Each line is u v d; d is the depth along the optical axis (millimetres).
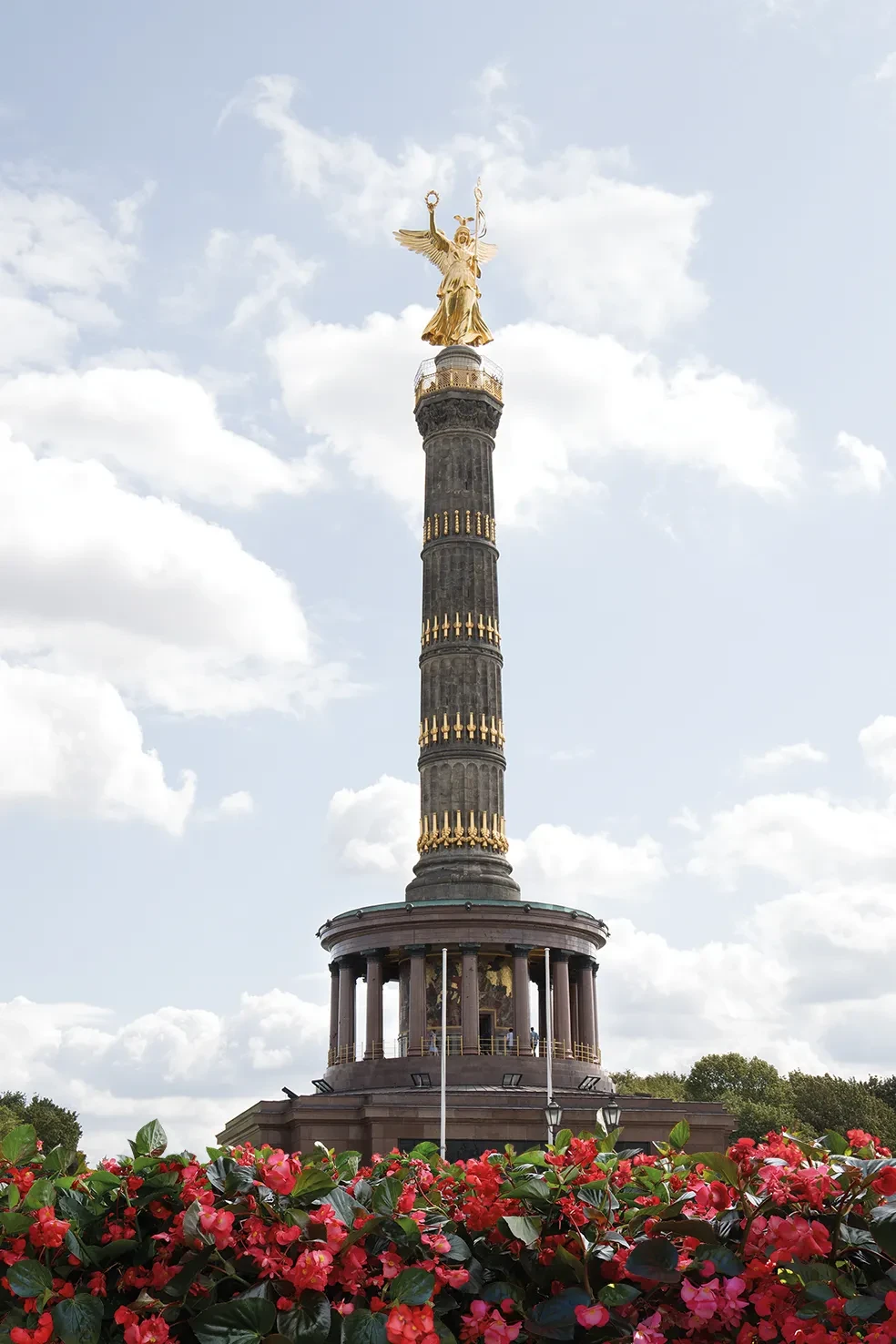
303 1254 11102
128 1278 11688
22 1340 10859
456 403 91562
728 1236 11828
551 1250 11906
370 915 79938
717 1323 11266
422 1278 11125
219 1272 11656
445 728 85500
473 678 86438
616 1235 11680
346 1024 81250
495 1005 79562
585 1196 12102
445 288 96875
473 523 89812
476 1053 75875
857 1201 11625
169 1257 11734
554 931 80125
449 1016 78500
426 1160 14555
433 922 78750
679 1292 11648
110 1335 11445
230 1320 10719
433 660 87062
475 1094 71312
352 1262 11516
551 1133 52406
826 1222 11484
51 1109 144375
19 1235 11719
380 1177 13789
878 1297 10805
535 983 87750
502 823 85062
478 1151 69375
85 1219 12031
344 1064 78938
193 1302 11383
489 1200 12148
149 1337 10867
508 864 84500
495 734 86250
